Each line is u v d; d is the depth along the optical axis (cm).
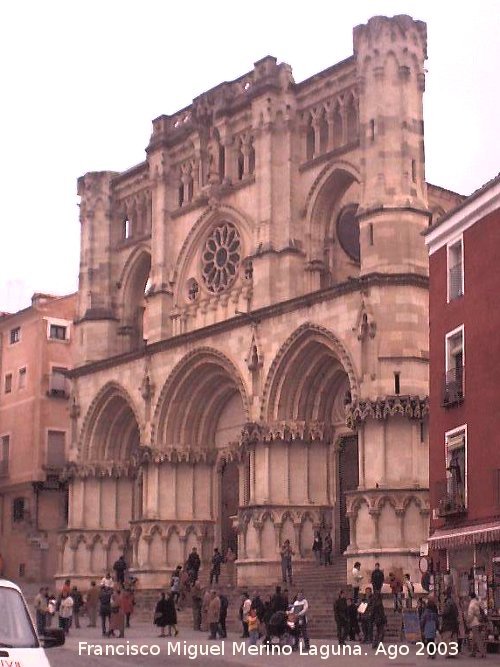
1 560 9412
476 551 4394
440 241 5009
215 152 7331
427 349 5844
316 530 6294
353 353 5934
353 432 6306
